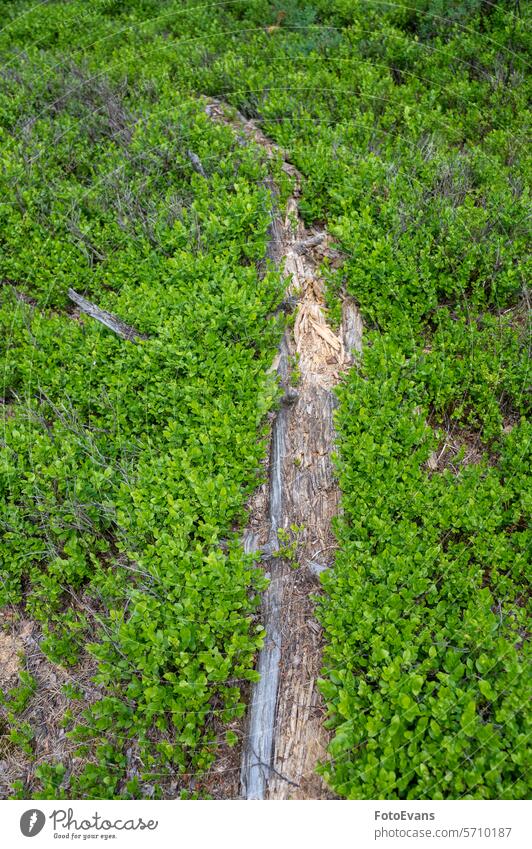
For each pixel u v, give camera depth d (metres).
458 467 4.73
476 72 8.20
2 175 6.85
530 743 3.12
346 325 5.57
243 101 7.90
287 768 3.36
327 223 6.43
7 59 9.30
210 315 5.28
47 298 6.08
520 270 5.61
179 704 3.53
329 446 4.75
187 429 4.75
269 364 5.14
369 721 3.25
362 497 4.30
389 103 7.68
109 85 8.23
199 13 9.78
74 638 4.10
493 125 7.42
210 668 3.51
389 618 3.65
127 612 4.14
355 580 3.83
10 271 6.35
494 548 4.06
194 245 6.11
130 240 6.32
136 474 4.57
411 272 5.58
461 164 6.64
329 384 5.14
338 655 3.56
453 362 5.14
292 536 4.30
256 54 8.70
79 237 6.38
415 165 6.66
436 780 3.10
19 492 4.68
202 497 4.25
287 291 5.69
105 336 5.59
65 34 9.91
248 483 4.58
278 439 4.77
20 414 5.07
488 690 3.22
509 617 3.75
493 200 6.21
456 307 5.56
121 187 6.75
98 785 3.46
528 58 8.09
